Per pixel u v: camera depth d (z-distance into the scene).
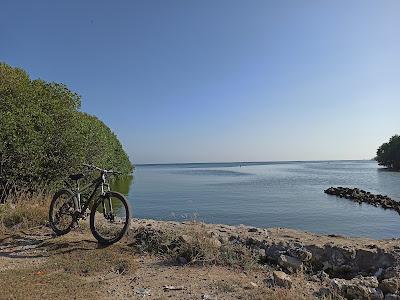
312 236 8.05
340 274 6.67
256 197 36.16
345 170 128.38
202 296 5.20
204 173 117.50
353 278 6.19
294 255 6.86
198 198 34.50
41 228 9.02
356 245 7.09
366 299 5.40
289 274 6.46
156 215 22.89
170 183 60.69
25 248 7.61
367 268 6.60
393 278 5.81
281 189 47.00
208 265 6.62
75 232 8.63
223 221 21.47
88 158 20.88
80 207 8.45
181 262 6.75
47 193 13.48
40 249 7.52
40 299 4.95
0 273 6.07
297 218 23.47
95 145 21.94
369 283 5.76
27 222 9.17
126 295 5.24
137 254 7.21
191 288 5.50
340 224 21.92
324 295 5.29
